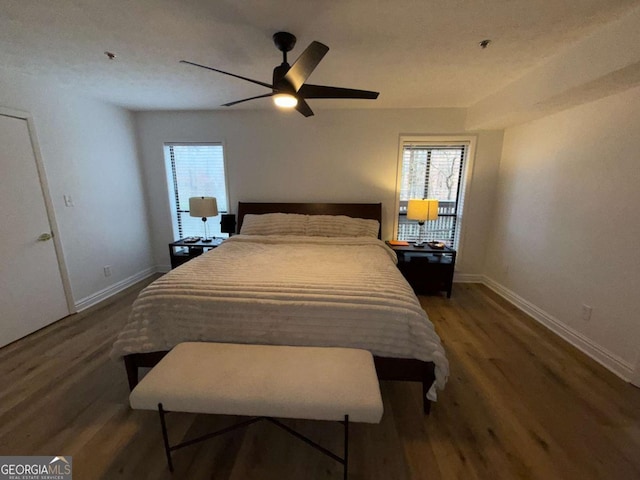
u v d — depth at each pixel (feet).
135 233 12.20
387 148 11.52
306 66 5.06
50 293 8.63
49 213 8.52
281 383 4.15
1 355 7.10
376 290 5.47
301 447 4.70
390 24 5.39
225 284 5.71
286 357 4.73
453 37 5.86
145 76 8.03
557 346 7.59
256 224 11.18
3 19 5.24
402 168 11.88
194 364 4.56
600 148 6.91
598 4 4.75
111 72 7.75
